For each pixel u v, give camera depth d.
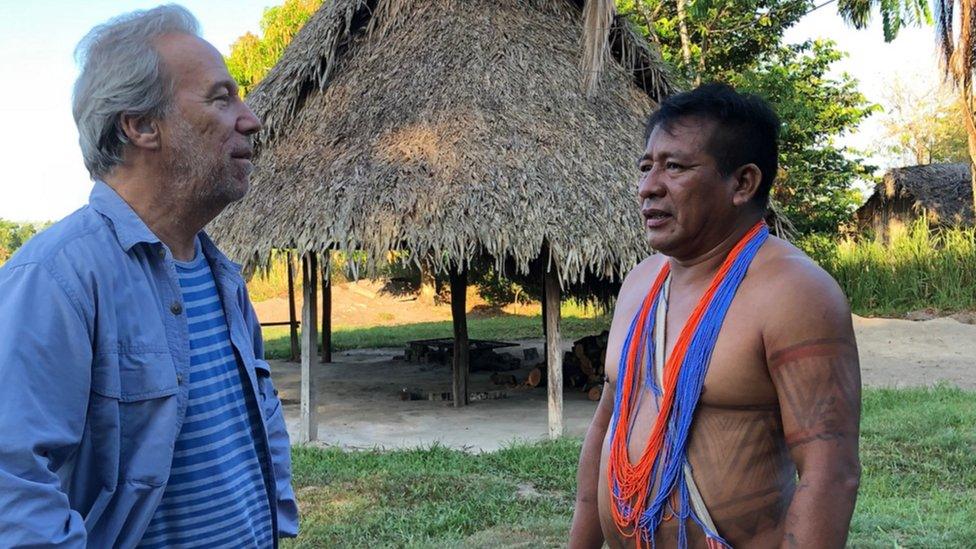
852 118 21.53
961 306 17.47
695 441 1.68
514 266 12.33
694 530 1.67
